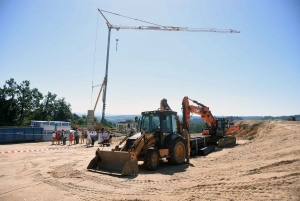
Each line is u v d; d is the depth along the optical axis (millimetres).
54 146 21516
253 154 11031
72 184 7234
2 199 5840
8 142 25781
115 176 8297
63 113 71000
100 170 9102
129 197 5840
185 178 7750
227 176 7090
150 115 11320
